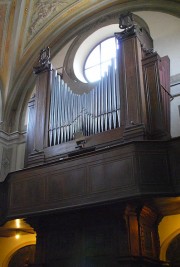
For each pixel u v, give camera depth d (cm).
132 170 829
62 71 1284
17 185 1002
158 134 916
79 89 1127
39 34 1472
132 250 835
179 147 834
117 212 866
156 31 1226
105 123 985
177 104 1075
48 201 927
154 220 956
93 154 900
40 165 979
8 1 1366
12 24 1417
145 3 1302
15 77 1468
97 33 1369
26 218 969
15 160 1330
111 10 1377
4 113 1423
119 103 988
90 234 916
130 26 1058
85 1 1393
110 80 1048
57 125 1081
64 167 937
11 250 1191
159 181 816
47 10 1426
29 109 1216
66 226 966
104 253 875
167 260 954
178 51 1152
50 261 948
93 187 870
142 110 930
